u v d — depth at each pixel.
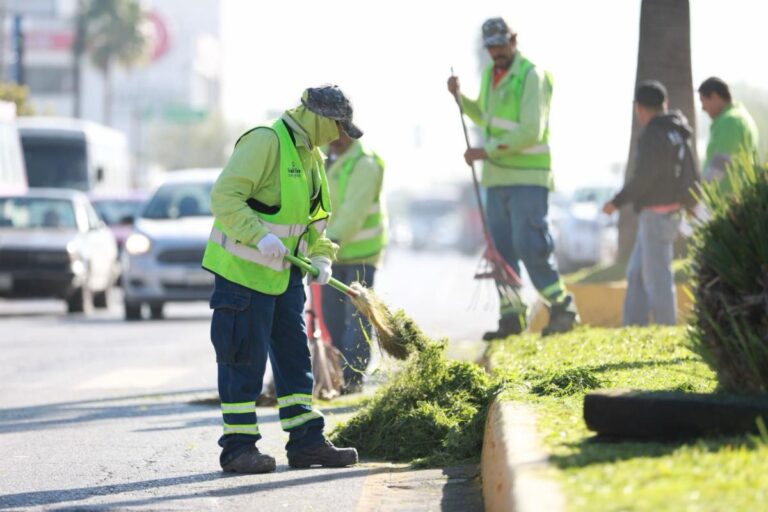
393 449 18.84
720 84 29.67
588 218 75.00
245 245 17.66
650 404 13.67
